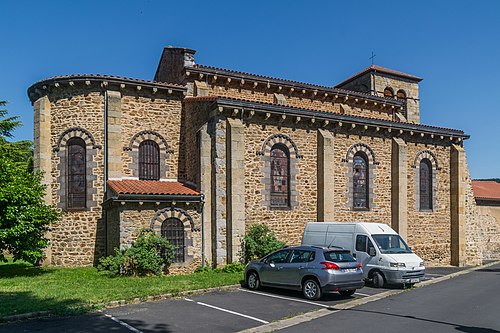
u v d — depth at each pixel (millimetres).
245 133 17031
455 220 22391
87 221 17359
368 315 9680
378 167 20391
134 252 14398
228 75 20547
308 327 8609
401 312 10008
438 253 21875
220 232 16156
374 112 24984
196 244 15930
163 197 15242
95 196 17469
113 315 9461
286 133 18000
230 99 16484
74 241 17312
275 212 17438
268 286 12430
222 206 16312
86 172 17547
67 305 9773
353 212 19375
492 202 28562
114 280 13297
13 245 14289
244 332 8250
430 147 22234
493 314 9789
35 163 17719
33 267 16859
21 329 8250
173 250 15328
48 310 9281
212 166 16547
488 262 24781
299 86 22266
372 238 14320
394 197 20547
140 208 15031
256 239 16250
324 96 23281
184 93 19281
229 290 12727
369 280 14055
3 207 14297
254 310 10148
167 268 15219
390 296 12266
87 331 8164
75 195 17625
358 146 19875
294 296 11898
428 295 12469
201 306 10516
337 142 19266
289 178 18016
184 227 15766
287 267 11977
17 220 14125
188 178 18547
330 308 10430
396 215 20391
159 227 15281
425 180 22141
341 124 19047
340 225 15391
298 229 17938
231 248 15984
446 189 22641
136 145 18141
